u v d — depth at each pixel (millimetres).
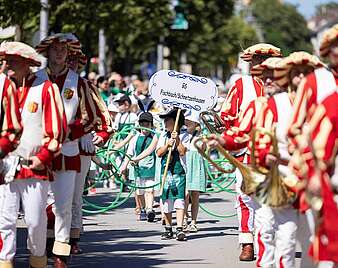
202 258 12633
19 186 9766
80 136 10805
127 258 12492
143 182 17000
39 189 9789
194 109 15195
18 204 9820
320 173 7363
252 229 12445
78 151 10812
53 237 11352
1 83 9508
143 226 16203
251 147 9055
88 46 31469
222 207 19750
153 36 48000
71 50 11422
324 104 7438
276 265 9141
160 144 14719
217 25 55375
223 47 64375
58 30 27875
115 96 24172
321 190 7359
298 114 7844
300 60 8938
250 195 9422
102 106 11680
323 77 7809
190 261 12352
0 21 22438
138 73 61688
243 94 12383
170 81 15258
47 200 10898
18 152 9750
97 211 17781
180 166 14438
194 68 64438
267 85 10047
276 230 9141
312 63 8938
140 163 16984
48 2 24344
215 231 15719
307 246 8898
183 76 15227
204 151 10094
